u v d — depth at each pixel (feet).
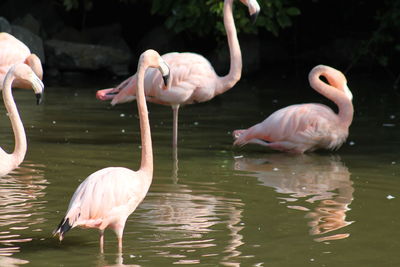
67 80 66.74
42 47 69.82
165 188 29.99
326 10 82.79
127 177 22.48
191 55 38.81
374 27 80.38
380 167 34.76
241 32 74.64
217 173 33.01
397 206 27.71
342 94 38.45
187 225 24.80
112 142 39.29
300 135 37.47
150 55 23.66
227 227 24.63
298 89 62.49
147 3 80.69
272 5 69.87
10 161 25.64
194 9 67.87
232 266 20.84
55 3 78.28
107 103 53.47
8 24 67.21
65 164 33.73
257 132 38.27
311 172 33.60
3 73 39.81
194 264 20.97
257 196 28.96
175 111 38.55
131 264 20.92
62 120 45.73
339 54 78.23
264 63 80.48
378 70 74.95
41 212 25.98
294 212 26.68
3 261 21.06
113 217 21.74
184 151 37.93
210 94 39.09
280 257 21.70
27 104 51.49
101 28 77.25
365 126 45.50
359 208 27.37
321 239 23.53
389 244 23.13
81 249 22.33
